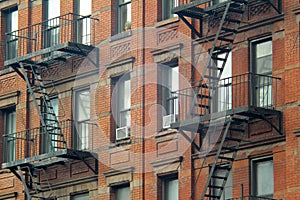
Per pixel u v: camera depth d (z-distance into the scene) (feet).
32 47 223.92
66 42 207.31
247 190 183.01
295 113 178.60
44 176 215.10
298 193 176.35
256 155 182.60
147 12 202.80
